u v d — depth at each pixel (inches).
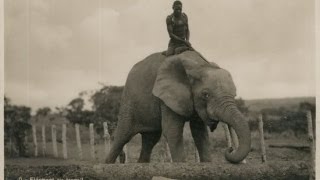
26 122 773.3
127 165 396.8
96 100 881.5
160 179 381.4
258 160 543.5
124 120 452.1
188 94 419.8
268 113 917.8
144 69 450.9
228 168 382.9
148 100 442.6
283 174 381.4
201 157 436.5
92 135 587.2
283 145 616.4
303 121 798.5
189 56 431.2
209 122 412.5
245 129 391.5
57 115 885.8
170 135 426.6
